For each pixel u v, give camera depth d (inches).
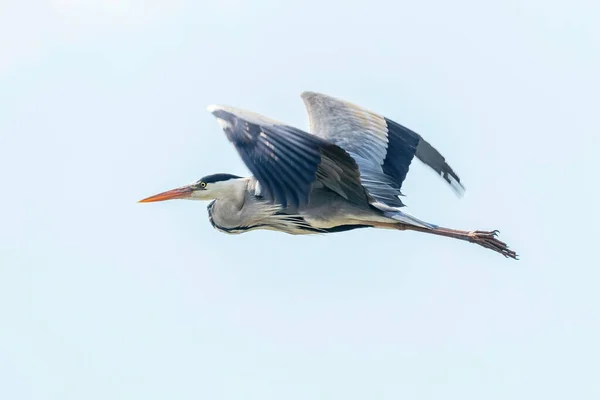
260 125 494.0
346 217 561.3
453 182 616.1
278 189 486.0
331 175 538.0
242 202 589.9
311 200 560.4
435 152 615.2
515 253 581.6
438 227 580.1
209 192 590.9
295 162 491.8
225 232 594.6
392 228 579.2
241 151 490.6
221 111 499.5
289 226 583.8
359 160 588.4
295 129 498.3
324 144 500.7
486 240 579.5
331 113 605.9
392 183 588.7
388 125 604.4
